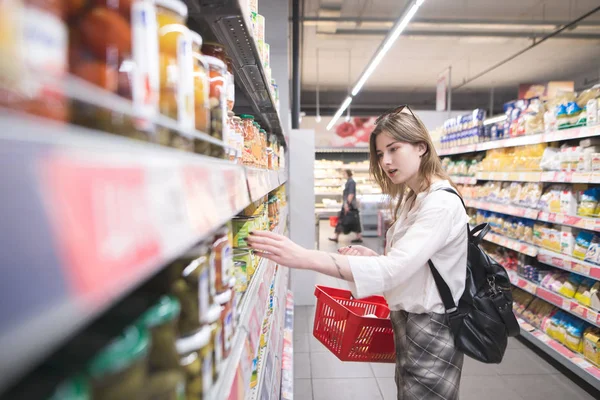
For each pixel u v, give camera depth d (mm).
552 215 3096
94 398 326
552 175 3043
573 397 2686
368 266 1296
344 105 9844
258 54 1294
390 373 3070
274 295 1990
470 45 9523
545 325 3258
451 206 1445
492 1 7305
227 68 988
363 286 1287
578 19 7301
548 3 7438
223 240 755
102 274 260
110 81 402
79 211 245
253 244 1219
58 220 224
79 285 236
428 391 1493
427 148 1607
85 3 395
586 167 2756
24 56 280
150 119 463
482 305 1494
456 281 1499
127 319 417
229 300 792
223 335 751
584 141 2871
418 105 16594
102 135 312
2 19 265
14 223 197
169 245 373
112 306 457
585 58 10570
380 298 2320
